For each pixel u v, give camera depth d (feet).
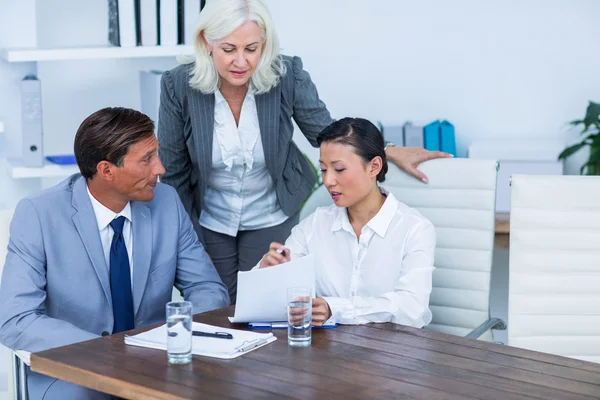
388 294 7.57
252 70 8.63
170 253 8.39
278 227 10.09
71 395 7.79
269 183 9.84
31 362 6.46
